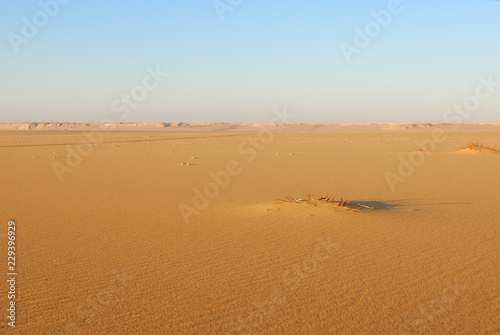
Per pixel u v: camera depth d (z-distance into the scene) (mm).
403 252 6094
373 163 21438
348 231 7203
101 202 10711
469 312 4207
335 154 28219
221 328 3936
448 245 6410
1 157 25828
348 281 5035
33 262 5816
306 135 83625
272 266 5590
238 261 5812
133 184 14203
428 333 3814
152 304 4449
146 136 72062
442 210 9055
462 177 15492
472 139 54344
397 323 4000
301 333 3836
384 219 7984
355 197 11023
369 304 4410
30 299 4582
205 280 5117
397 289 4785
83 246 6590
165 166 20391
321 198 9305
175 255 6109
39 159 24375
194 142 49594
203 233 7367
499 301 4434
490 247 6293
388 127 182250
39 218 8711
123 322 4059
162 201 10836
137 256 6078
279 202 9664
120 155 27766
